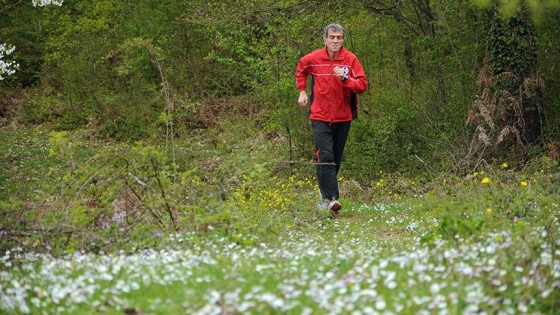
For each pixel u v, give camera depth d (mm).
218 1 21844
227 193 9867
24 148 24656
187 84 29375
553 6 10031
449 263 5953
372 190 16047
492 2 10430
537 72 15797
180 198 9453
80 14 33156
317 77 12055
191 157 20078
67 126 28406
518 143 15703
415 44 19109
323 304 4715
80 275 6086
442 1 18438
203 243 7637
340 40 11875
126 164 9133
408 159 17719
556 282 5148
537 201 10188
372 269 5676
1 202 8977
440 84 18797
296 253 6977
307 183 16766
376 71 20391
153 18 29719
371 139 18203
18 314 5297
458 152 16406
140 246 7934
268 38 19406
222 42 20203
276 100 21562
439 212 10000
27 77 35188
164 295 5359
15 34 34844
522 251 6129
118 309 4996
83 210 8461
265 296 4762
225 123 24484
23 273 6695
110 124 26734
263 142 19703
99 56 28484
